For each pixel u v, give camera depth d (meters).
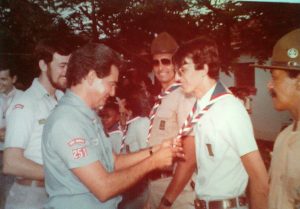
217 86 1.98
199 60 1.98
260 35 2.78
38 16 2.80
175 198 2.23
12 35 2.80
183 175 2.18
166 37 2.50
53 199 1.72
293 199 1.91
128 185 1.69
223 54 2.73
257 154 1.91
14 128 2.09
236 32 2.81
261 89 2.51
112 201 1.78
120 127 2.52
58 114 1.67
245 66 2.67
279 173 1.94
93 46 1.72
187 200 2.21
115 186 1.66
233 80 2.67
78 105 1.69
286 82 1.96
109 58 1.71
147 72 2.56
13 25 2.81
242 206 1.95
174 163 2.34
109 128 2.50
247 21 2.82
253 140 1.91
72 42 2.20
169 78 2.43
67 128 1.64
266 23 2.78
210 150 1.95
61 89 2.19
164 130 2.41
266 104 2.43
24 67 2.80
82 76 1.70
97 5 2.78
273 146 2.15
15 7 2.78
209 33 2.78
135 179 1.70
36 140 2.14
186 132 2.09
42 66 2.19
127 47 2.74
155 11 2.77
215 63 1.99
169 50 2.44
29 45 2.81
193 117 2.05
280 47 1.97
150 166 1.73
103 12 2.80
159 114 2.43
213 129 1.93
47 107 2.17
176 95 2.37
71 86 1.72
